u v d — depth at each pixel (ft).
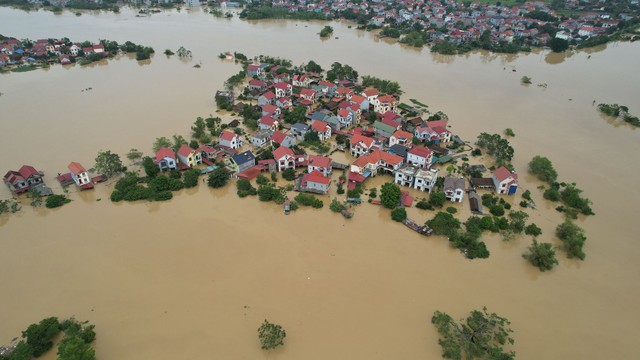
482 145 437.58
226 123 487.61
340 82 604.90
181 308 249.75
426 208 343.67
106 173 373.61
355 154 420.77
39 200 339.98
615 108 520.83
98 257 287.48
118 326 238.27
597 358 227.20
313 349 227.20
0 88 577.43
